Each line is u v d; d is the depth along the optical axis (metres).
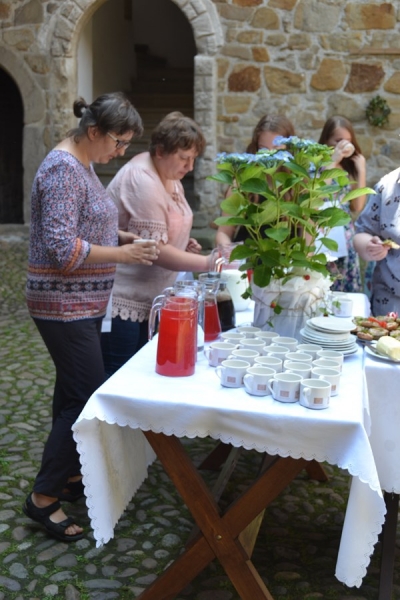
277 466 1.86
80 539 2.46
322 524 2.63
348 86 7.94
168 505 2.73
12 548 2.40
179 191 2.92
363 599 2.19
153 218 2.70
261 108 8.11
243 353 1.99
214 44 8.01
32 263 2.33
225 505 2.74
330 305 2.54
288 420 1.71
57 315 2.32
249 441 1.75
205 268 2.78
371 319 2.34
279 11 7.90
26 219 8.60
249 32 7.97
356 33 7.82
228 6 7.94
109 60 10.50
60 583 2.22
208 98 8.06
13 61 8.33
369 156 8.03
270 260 2.08
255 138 3.18
